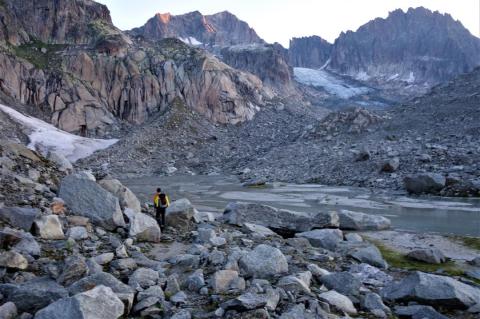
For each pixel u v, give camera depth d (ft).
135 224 54.80
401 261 57.98
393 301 36.58
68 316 25.25
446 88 412.98
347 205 142.00
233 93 597.93
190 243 56.59
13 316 27.20
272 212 87.04
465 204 137.18
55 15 607.37
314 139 359.87
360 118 356.38
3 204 48.06
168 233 63.16
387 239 78.64
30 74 490.08
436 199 151.33
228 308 30.14
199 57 619.67
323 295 34.22
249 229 70.28
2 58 469.98
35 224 45.24
